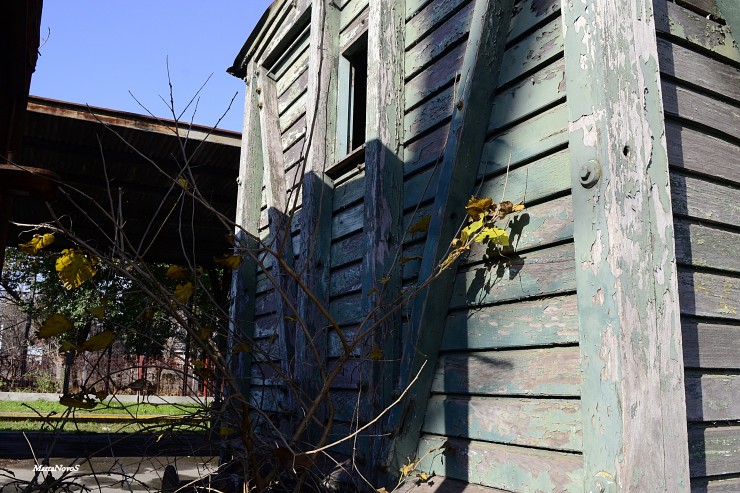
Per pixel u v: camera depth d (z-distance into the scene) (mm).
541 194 2631
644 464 2035
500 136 2941
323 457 3861
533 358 2559
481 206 2672
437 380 3107
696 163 2559
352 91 4852
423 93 3660
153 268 14727
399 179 3725
